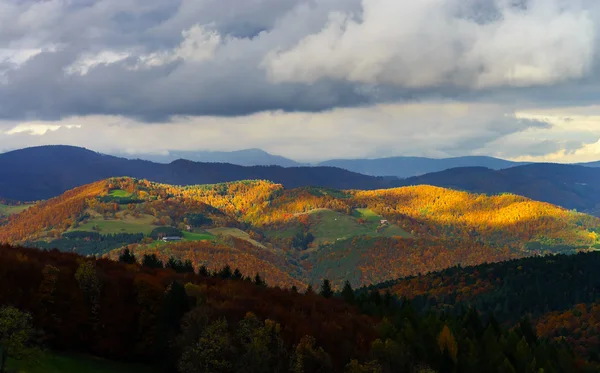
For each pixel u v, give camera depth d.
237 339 77.44
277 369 76.19
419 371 82.94
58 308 84.12
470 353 97.06
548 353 102.62
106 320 88.62
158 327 85.38
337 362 81.00
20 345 60.78
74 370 74.94
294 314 90.75
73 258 108.94
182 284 96.00
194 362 73.38
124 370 81.88
